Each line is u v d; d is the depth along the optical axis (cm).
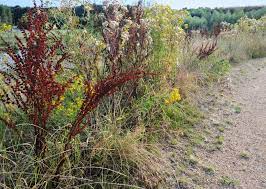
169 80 647
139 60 540
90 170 380
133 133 446
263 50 1478
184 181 425
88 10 539
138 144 441
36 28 335
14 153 355
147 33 574
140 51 546
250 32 1688
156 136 507
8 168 349
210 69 955
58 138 381
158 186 399
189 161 477
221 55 1190
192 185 423
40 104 335
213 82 898
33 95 332
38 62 326
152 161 419
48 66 334
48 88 330
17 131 357
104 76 490
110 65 498
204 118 648
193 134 566
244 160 509
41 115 340
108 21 517
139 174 395
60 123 411
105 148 388
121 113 464
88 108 345
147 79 568
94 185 374
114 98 474
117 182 386
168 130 543
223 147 541
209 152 518
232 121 655
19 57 332
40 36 332
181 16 727
